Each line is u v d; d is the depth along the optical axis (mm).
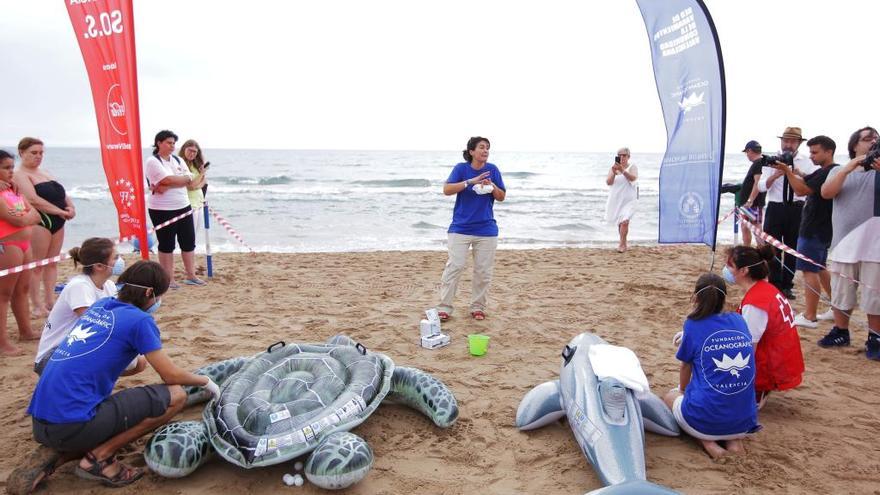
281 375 3941
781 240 7641
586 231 16781
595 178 42188
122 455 3756
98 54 5238
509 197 26281
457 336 6324
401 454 3834
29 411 3236
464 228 6609
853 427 4254
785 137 7336
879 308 5414
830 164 6078
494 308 7504
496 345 6043
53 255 6688
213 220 17922
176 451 3355
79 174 44656
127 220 5613
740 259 4277
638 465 3229
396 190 28703
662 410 4027
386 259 11164
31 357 5453
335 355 4281
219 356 5551
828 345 5941
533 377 5195
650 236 15992
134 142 5336
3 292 5426
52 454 3301
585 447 3480
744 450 3889
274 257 11281
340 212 20281
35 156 6242
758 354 4273
